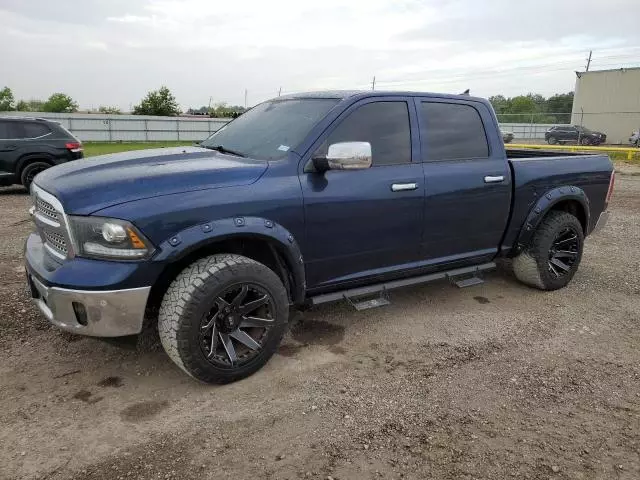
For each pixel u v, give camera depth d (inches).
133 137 1599.4
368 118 155.2
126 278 115.1
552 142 1423.5
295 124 152.0
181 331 120.3
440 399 127.4
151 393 128.1
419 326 170.4
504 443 111.0
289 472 101.0
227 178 129.8
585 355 152.0
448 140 173.2
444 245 174.7
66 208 117.3
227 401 125.2
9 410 119.5
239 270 126.2
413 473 101.3
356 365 143.8
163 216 118.0
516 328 170.1
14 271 212.5
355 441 110.7
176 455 105.6
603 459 106.7
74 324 119.1
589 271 233.0
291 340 158.2
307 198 139.4
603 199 221.1
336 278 154.6
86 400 124.4
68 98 2667.3
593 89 1556.3
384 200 154.3
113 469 101.3
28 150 427.2
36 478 98.4
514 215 189.9
